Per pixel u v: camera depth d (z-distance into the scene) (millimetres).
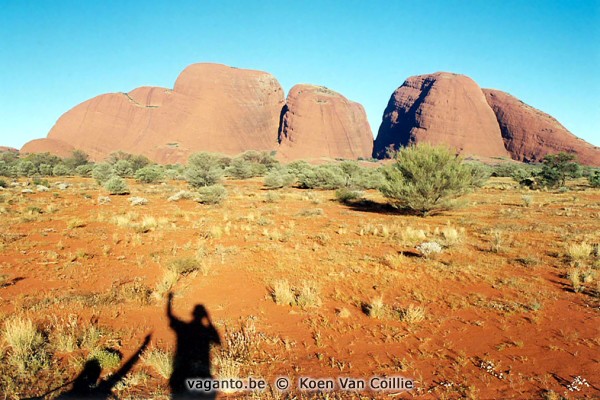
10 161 78812
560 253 9547
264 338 5004
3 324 5145
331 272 8164
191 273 7977
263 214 19172
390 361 4383
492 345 4727
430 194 18125
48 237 11852
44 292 6609
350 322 5527
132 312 5809
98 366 4164
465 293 6746
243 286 7203
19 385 3748
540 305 6008
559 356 4395
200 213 18672
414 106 180125
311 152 156500
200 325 5391
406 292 6902
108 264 8727
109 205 22156
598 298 6285
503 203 24828
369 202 25281
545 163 43062
